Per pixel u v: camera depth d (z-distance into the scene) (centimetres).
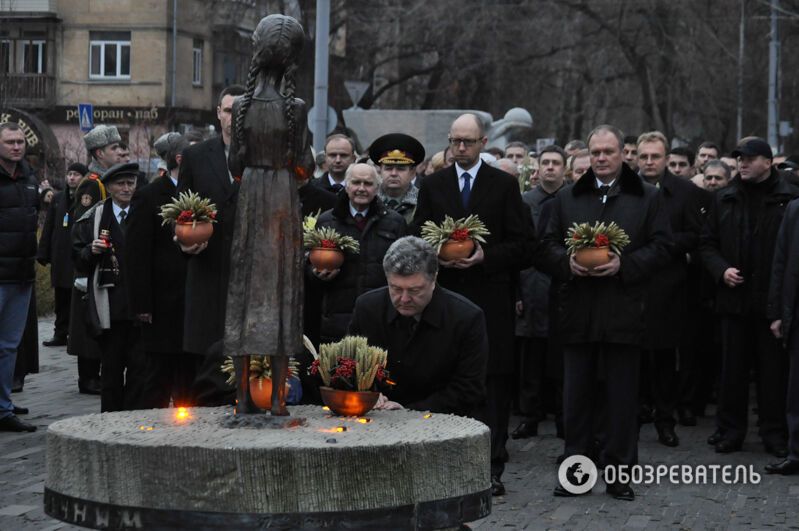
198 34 4956
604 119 4553
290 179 488
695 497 879
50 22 4778
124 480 450
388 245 860
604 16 4100
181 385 924
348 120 2509
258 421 492
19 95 4762
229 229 804
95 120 4762
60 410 1186
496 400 873
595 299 849
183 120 4762
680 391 1219
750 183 1053
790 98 4753
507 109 4484
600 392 952
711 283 1165
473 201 890
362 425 512
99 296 1016
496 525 783
